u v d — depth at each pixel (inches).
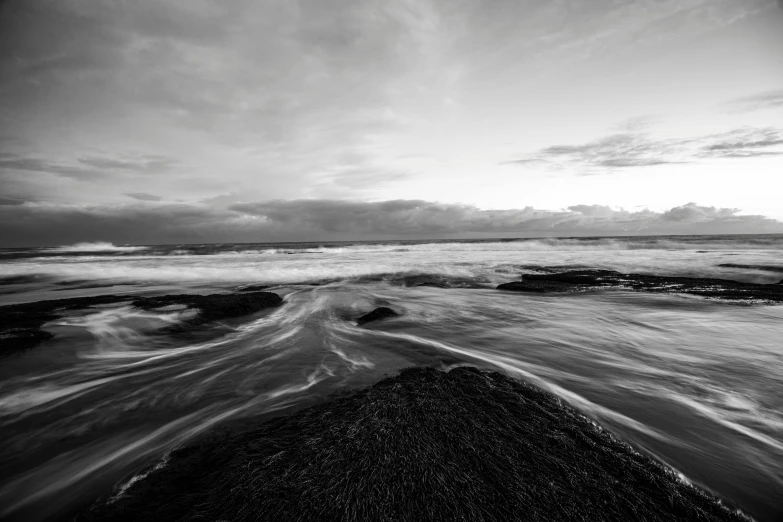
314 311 518.6
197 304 486.9
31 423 212.4
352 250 2068.2
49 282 817.5
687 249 1827.0
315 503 125.9
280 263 1168.2
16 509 146.7
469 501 127.4
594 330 399.5
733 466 163.5
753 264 1011.3
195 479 152.4
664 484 141.7
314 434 169.9
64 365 303.6
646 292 626.8
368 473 139.9
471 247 2309.3
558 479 140.6
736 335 374.0
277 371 284.8
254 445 163.6
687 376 268.2
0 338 344.2
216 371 288.7
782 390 243.1
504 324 430.0
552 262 1205.1
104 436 198.1
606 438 171.0
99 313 447.5
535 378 263.3
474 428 173.2
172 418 215.2
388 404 196.1
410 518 120.1
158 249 2086.6
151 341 371.2
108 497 148.3
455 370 256.1
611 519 124.0
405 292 686.5
